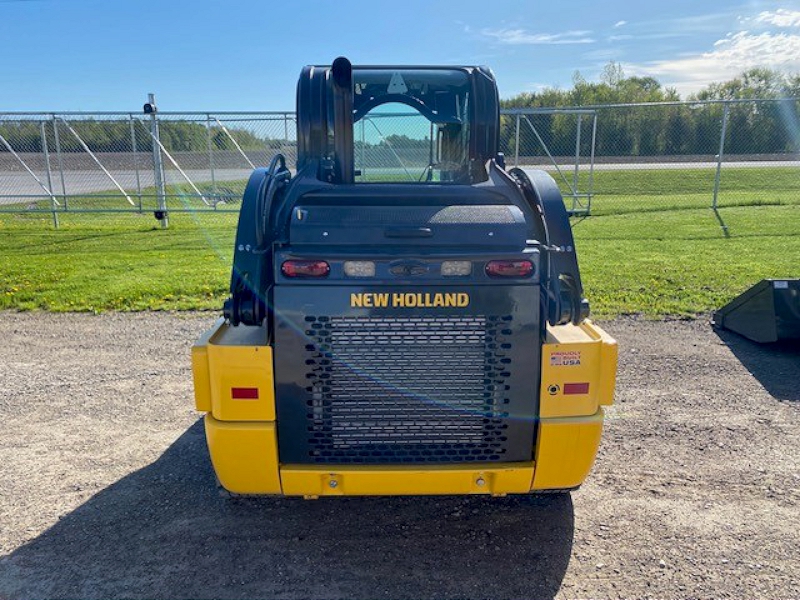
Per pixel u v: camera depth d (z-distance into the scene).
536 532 3.33
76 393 5.22
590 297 8.03
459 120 3.79
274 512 3.52
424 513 3.52
